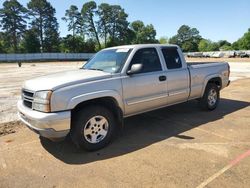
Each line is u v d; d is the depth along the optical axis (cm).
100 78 441
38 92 399
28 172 368
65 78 431
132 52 493
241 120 595
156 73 520
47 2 8956
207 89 657
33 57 7275
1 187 330
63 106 394
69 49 9281
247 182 326
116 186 326
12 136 518
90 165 385
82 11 9762
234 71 1977
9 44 8719
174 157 403
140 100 494
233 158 395
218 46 12144
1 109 757
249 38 10075
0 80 1614
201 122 584
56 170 372
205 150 427
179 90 570
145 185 326
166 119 614
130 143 468
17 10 8669
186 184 325
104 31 10169
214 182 328
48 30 9088
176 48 581
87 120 421
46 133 388
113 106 468
